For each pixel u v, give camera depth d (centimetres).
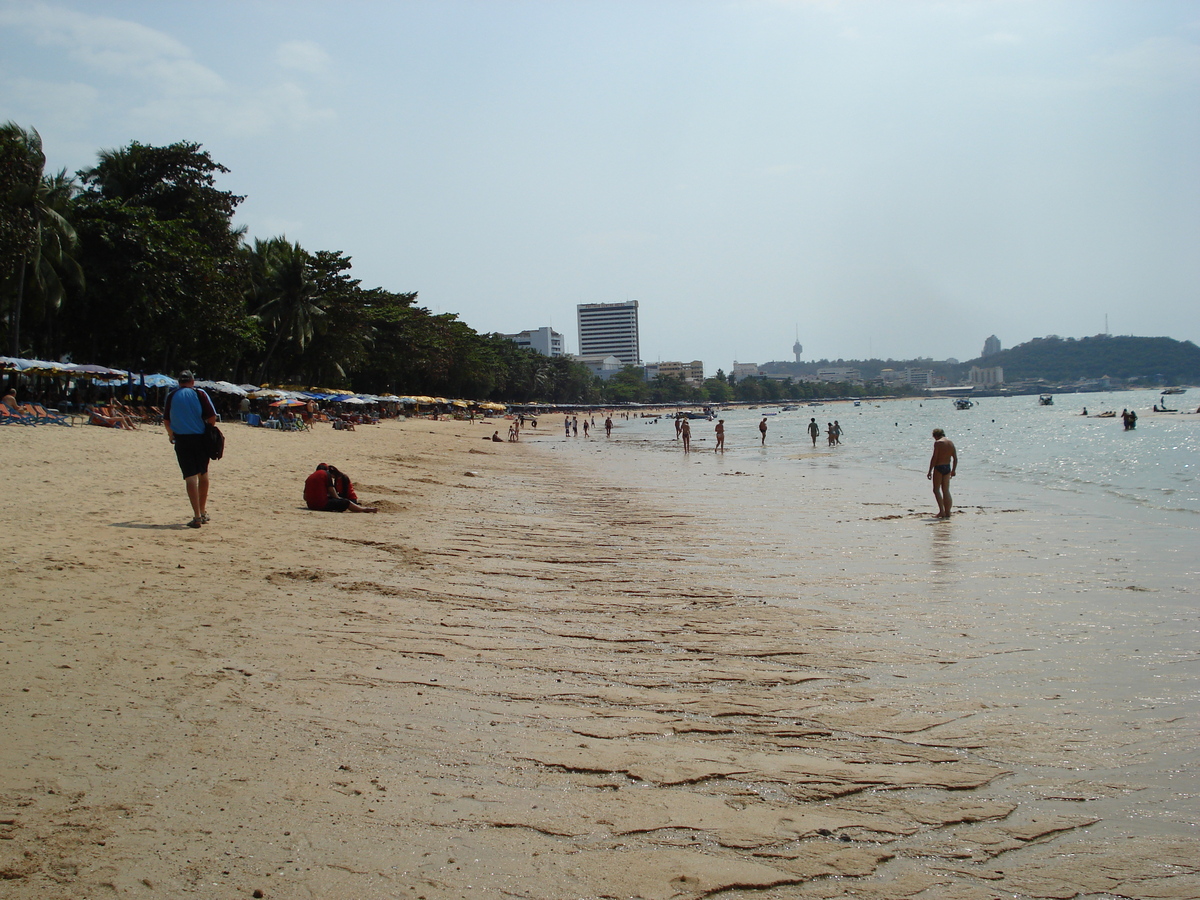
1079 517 1535
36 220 3456
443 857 330
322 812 359
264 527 1117
